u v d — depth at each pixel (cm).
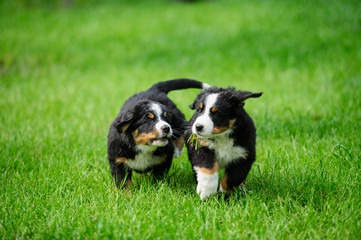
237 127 402
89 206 395
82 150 557
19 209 393
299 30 1215
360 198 384
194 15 1656
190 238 331
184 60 1090
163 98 512
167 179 473
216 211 378
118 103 800
